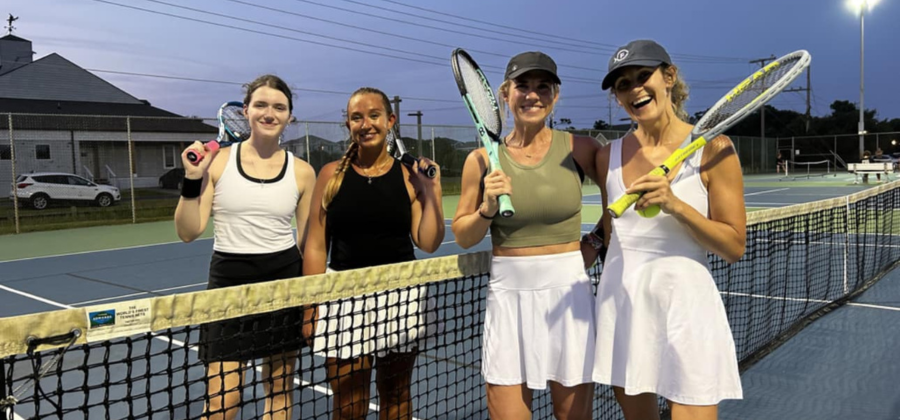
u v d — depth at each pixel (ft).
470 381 12.60
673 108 7.30
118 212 54.19
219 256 8.56
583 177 7.88
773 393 12.10
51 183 53.21
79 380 13.25
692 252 6.70
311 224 8.59
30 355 5.15
